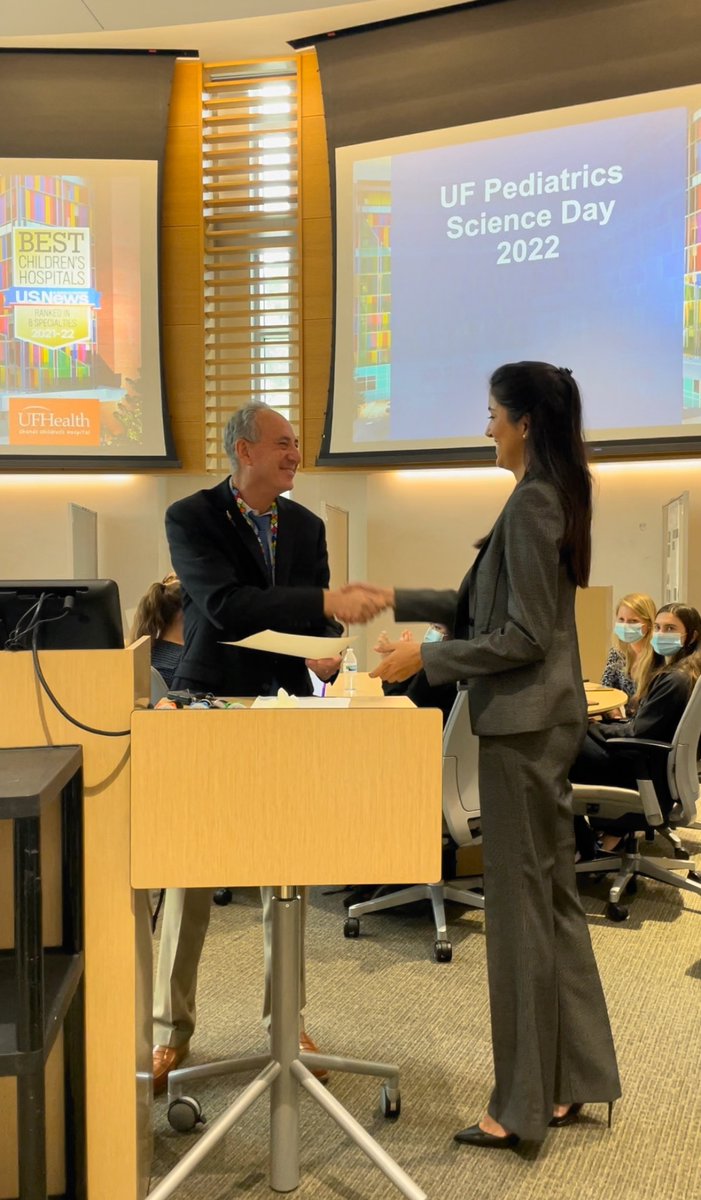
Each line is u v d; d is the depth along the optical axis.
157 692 2.61
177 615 3.09
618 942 2.75
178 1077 1.73
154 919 1.97
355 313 5.38
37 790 1.07
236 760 1.33
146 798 1.33
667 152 4.66
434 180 5.17
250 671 2.03
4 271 5.55
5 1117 1.41
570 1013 1.71
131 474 5.78
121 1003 1.39
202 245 5.67
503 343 5.09
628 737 3.09
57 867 1.41
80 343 5.57
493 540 1.71
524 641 1.59
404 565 5.61
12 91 5.46
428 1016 2.23
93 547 5.61
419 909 3.07
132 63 5.43
